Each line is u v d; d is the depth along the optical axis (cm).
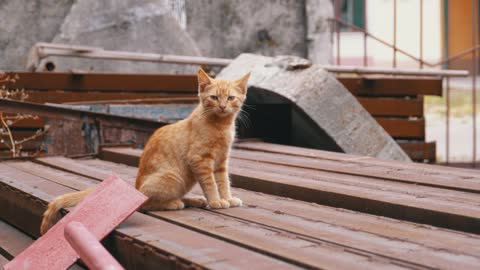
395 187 461
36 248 346
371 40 2117
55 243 342
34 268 335
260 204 423
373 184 475
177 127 412
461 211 365
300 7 1143
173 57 908
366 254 283
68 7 1050
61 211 395
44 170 602
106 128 759
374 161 610
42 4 1038
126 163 658
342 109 750
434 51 2145
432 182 475
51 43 965
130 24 1030
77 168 604
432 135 1506
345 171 538
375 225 352
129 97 904
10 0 1025
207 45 1128
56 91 887
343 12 2070
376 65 2136
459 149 1311
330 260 272
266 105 864
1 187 525
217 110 398
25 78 880
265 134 869
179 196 408
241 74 792
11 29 1027
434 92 888
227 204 405
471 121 1672
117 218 345
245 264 268
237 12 1132
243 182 512
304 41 1148
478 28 2050
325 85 747
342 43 2089
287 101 762
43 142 867
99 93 897
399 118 893
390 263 267
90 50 878
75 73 888
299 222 358
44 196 445
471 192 442
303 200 456
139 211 399
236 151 720
